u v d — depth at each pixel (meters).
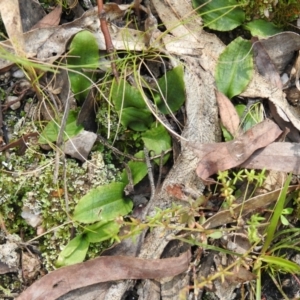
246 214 0.47
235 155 0.46
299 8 0.48
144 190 0.48
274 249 0.47
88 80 0.47
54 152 0.47
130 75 0.47
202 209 0.47
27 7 0.47
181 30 0.48
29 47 0.47
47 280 0.46
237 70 0.48
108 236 0.46
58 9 0.48
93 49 0.47
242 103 0.49
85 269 0.46
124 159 0.48
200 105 0.47
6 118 0.47
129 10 0.48
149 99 0.48
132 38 0.47
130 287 0.47
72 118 0.47
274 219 0.45
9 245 0.47
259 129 0.47
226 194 0.45
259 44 0.48
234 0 0.48
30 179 0.47
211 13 0.48
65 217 0.47
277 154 0.47
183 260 0.46
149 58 0.48
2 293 0.47
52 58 0.46
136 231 0.44
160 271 0.46
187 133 0.47
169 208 0.47
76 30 0.47
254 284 0.48
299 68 0.49
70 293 0.46
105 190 0.47
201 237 0.45
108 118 0.47
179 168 0.47
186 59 0.48
